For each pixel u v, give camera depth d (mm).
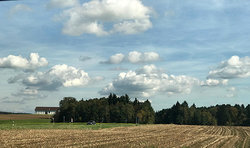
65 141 44250
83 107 173375
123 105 179000
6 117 174250
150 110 189875
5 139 44656
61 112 172750
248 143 50844
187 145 42906
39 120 162625
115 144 41375
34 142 41969
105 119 174875
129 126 110312
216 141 52594
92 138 51219
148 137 57219
